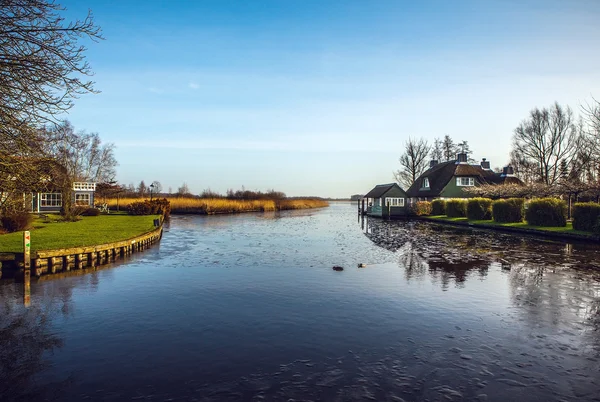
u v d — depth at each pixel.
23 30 9.08
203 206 55.47
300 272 13.95
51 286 12.09
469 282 12.22
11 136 9.76
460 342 7.46
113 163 67.62
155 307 9.80
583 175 39.09
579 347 7.24
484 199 36.59
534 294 10.76
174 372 6.29
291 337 7.74
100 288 11.80
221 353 7.01
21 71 9.25
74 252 15.43
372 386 5.82
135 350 7.17
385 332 7.98
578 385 5.87
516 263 15.34
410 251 18.84
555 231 24.09
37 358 6.86
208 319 8.85
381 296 10.64
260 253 18.50
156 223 26.34
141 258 17.22
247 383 5.92
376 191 52.66
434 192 50.66
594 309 9.44
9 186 10.78
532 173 51.12
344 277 13.07
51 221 30.25
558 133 48.09
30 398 5.55
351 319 8.77
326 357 6.82
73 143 44.78
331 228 32.53
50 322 8.73
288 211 68.69
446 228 32.09
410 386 5.82
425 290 11.25
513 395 5.58
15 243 17.14
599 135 28.72
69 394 5.65
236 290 11.40
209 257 17.41
